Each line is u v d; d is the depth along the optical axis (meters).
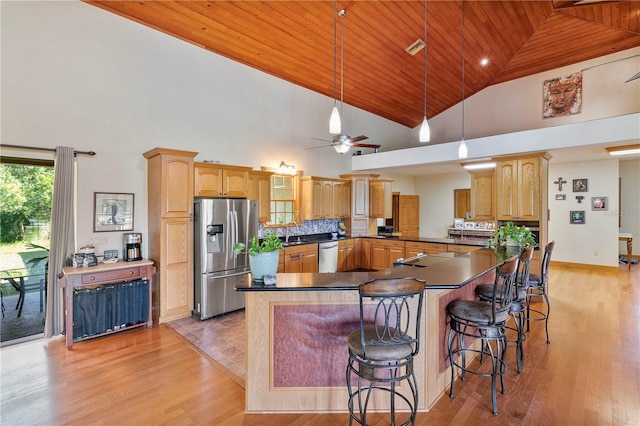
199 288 4.10
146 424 2.07
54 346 3.23
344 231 7.02
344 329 2.25
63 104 3.57
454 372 2.64
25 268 3.79
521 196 5.07
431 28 4.96
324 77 5.95
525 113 6.93
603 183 6.79
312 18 4.37
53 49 3.50
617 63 5.91
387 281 1.77
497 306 2.38
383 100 7.15
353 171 7.43
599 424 2.03
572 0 4.75
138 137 4.14
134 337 3.48
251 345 2.22
